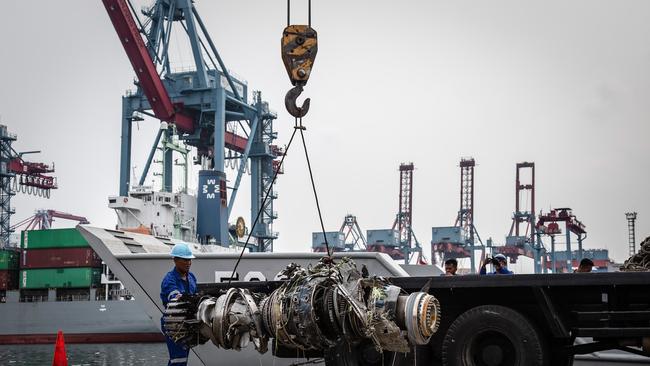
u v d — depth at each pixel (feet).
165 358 114.83
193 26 279.28
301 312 25.18
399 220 525.75
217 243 211.00
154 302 56.49
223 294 28.68
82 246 182.70
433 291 32.07
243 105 296.92
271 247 321.32
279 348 31.68
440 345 32.12
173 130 217.97
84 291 184.44
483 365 30.42
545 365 29.86
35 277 184.85
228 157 321.93
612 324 30.07
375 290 25.17
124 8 249.75
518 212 505.66
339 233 435.94
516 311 30.19
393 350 25.17
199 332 27.17
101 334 173.99
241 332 26.73
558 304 30.76
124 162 277.44
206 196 214.07
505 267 42.09
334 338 25.53
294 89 30.55
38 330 179.73
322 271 26.11
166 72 280.72
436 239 447.01
